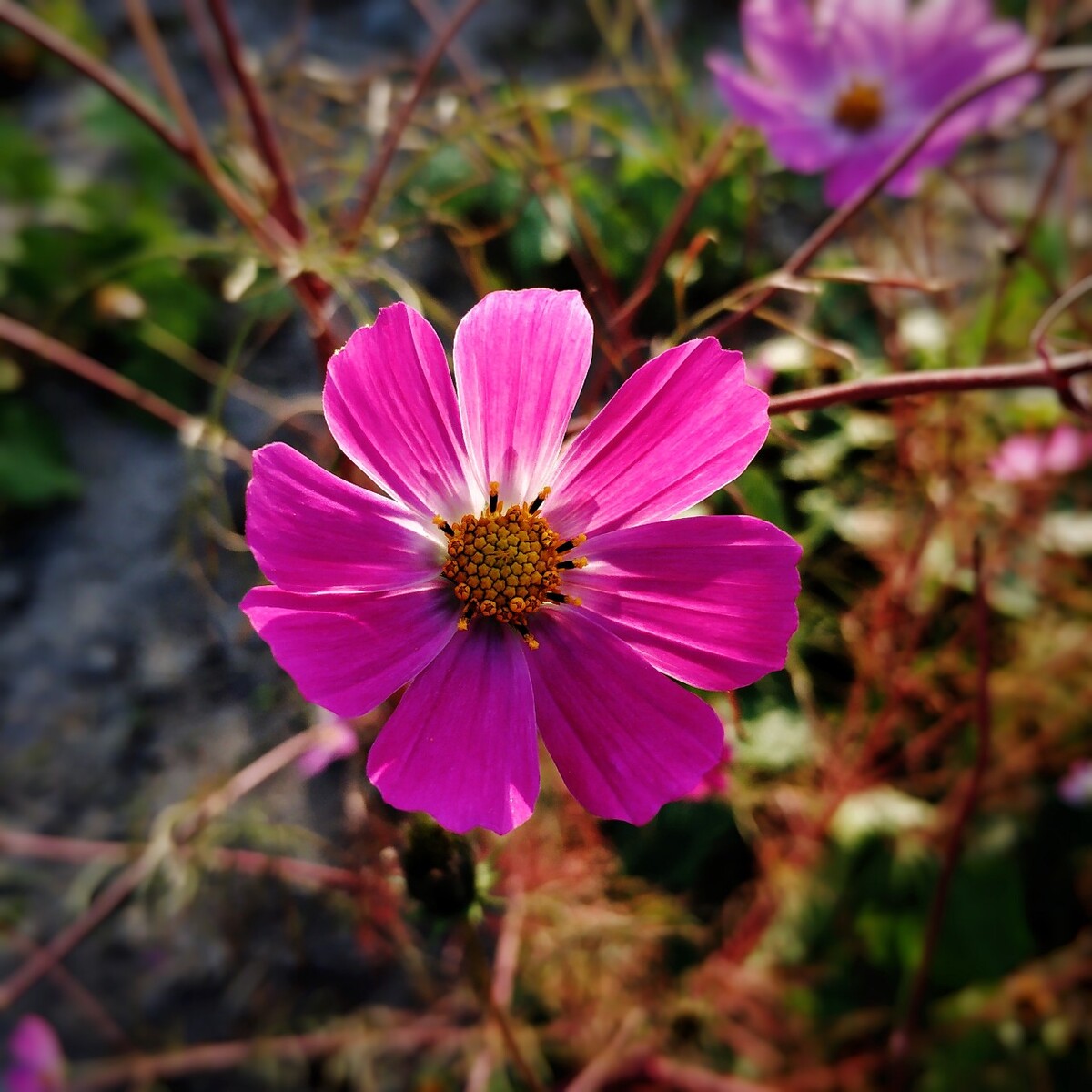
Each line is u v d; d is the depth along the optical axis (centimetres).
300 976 31
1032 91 26
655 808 15
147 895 30
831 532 25
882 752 29
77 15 48
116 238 40
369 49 48
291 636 15
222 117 45
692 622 16
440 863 18
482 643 16
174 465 39
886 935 29
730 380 16
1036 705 30
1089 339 31
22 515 38
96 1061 31
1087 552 31
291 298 28
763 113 26
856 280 20
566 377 16
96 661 36
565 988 28
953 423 27
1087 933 30
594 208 30
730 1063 30
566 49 48
